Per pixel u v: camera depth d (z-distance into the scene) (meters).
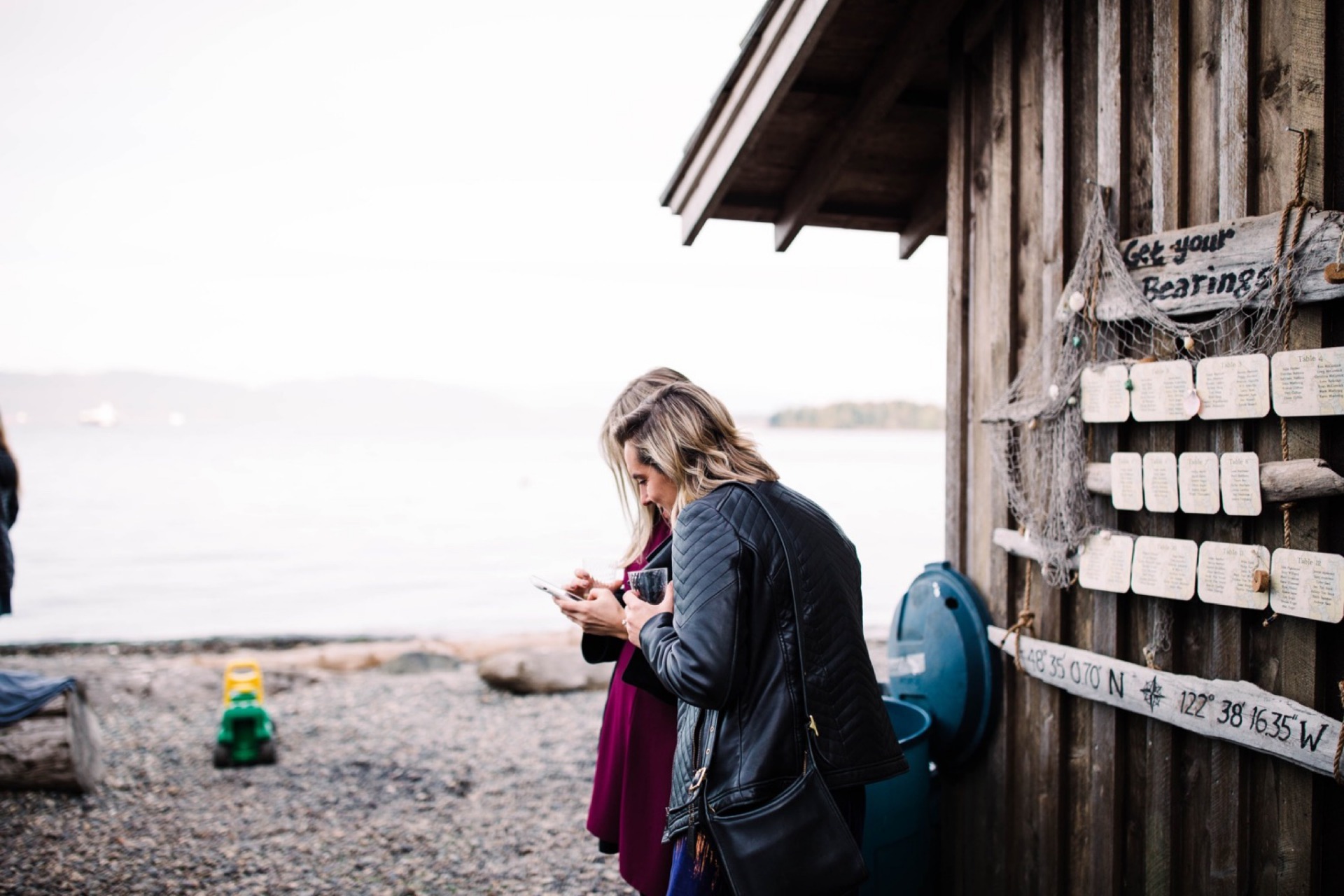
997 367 3.23
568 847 4.54
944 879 3.43
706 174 3.92
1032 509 2.99
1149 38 2.63
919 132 4.14
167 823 4.84
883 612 14.25
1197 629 2.49
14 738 5.17
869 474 61.19
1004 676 3.15
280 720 7.00
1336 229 2.11
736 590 2.01
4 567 4.52
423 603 16.22
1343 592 2.09
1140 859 2.66
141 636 12.94
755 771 1.98
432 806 5.13
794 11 3.19
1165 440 2.55
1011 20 3.18
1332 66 2.17
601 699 7.62
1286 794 2.25
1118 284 2.65
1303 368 2.17
